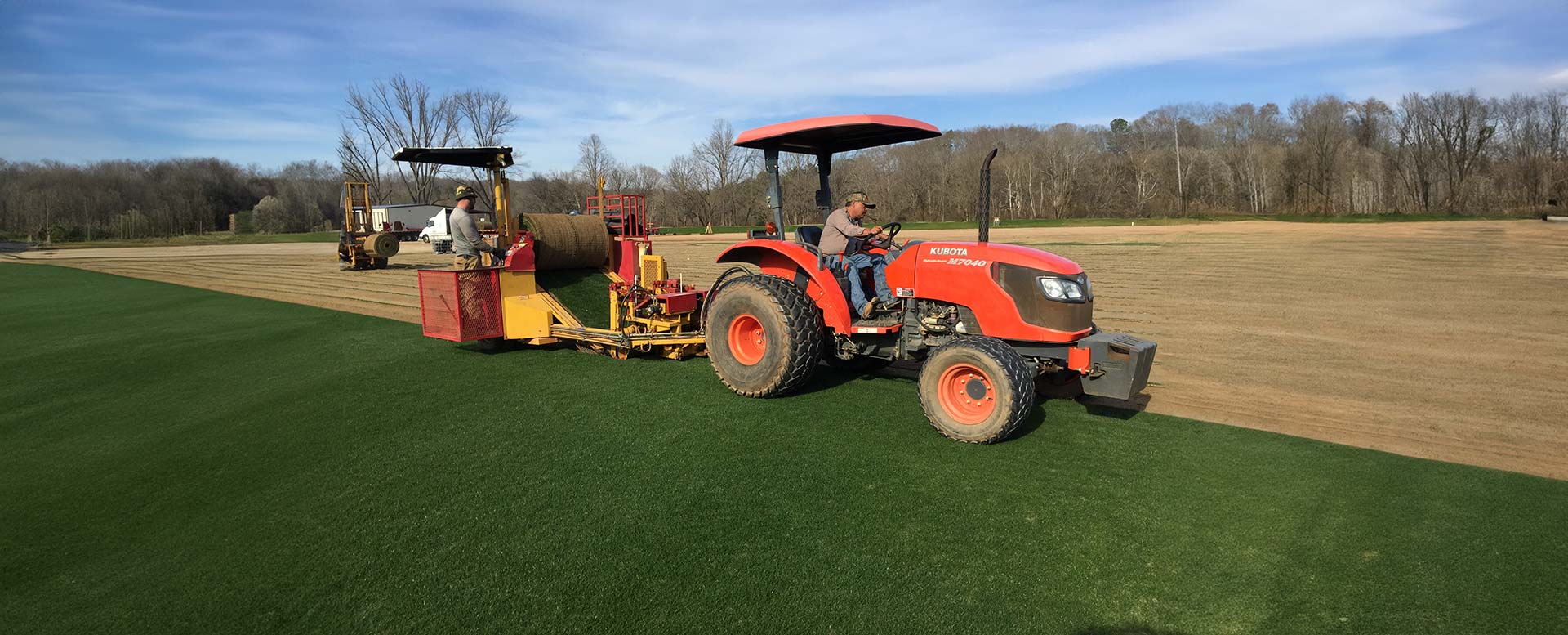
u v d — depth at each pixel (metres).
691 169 50.88
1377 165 52.50
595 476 4.32
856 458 4.52
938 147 55.50
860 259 5.68
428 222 37.25
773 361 5.62
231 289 14.91
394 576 3.34
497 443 4.91
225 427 5.56
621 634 2.88
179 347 8.66
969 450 4.65
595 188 47.94
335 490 4.28
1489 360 7.33
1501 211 44.66
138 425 5.75
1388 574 3.22
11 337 9.73
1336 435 5.04
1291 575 3.22
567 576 3.28
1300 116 63.69
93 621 3.15
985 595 3.09
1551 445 4.84
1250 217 45.31
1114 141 75.69
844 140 6.28
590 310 7.93
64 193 56.72
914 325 5.47
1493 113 51.75
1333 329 8.97
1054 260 5.03
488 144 47.62
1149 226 36.50
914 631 2.86
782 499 3.96
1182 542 3.50
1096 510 3.81
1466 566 3.27
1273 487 4.10
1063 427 5.09
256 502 4.19
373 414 5.68
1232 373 6.84
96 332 9.91
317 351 8.18
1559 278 13.06
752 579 3.21
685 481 4.21
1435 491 4.04
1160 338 8.52
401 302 12.48
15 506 4.31
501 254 8.20
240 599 3.24
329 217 64.00
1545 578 3.16
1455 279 13.18
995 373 4.63
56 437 5.52
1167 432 5.01
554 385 6.31
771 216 6.22
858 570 3.27
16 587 3.45
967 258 5.18
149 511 4.17
